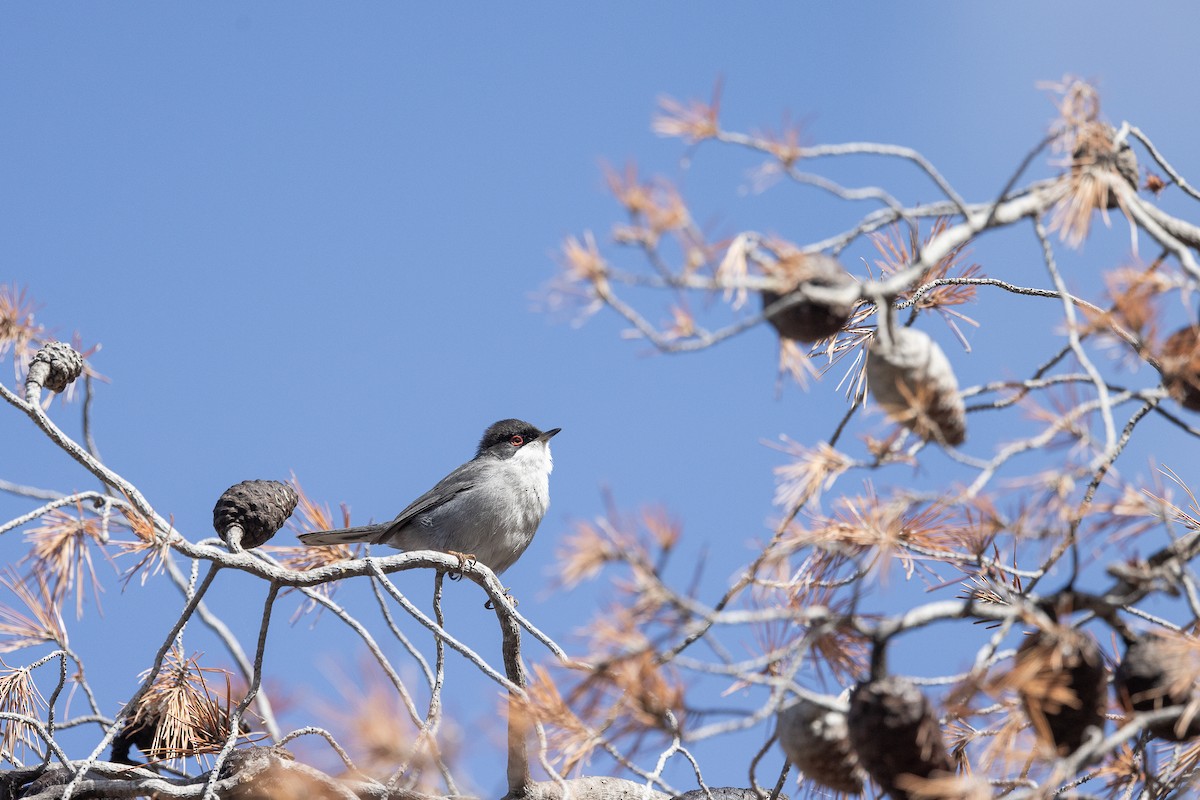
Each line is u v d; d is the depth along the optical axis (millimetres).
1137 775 5898
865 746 5055
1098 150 5945
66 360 8203
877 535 5656
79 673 8164
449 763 5246
